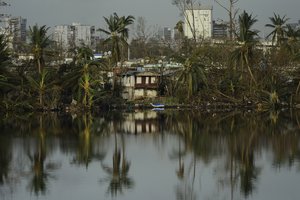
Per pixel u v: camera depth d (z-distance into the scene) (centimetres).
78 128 6769
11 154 4553
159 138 5831
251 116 8550
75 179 3572
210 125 7206
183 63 9938
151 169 3959
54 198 3056
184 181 3522
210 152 4756
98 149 4928
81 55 9519
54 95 9156
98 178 3603
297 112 9275
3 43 8869
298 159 4312
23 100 8881
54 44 16100
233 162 4219
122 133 6322
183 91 10231
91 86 9288
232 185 3406
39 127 6800
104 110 9912
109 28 10881
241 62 9900
